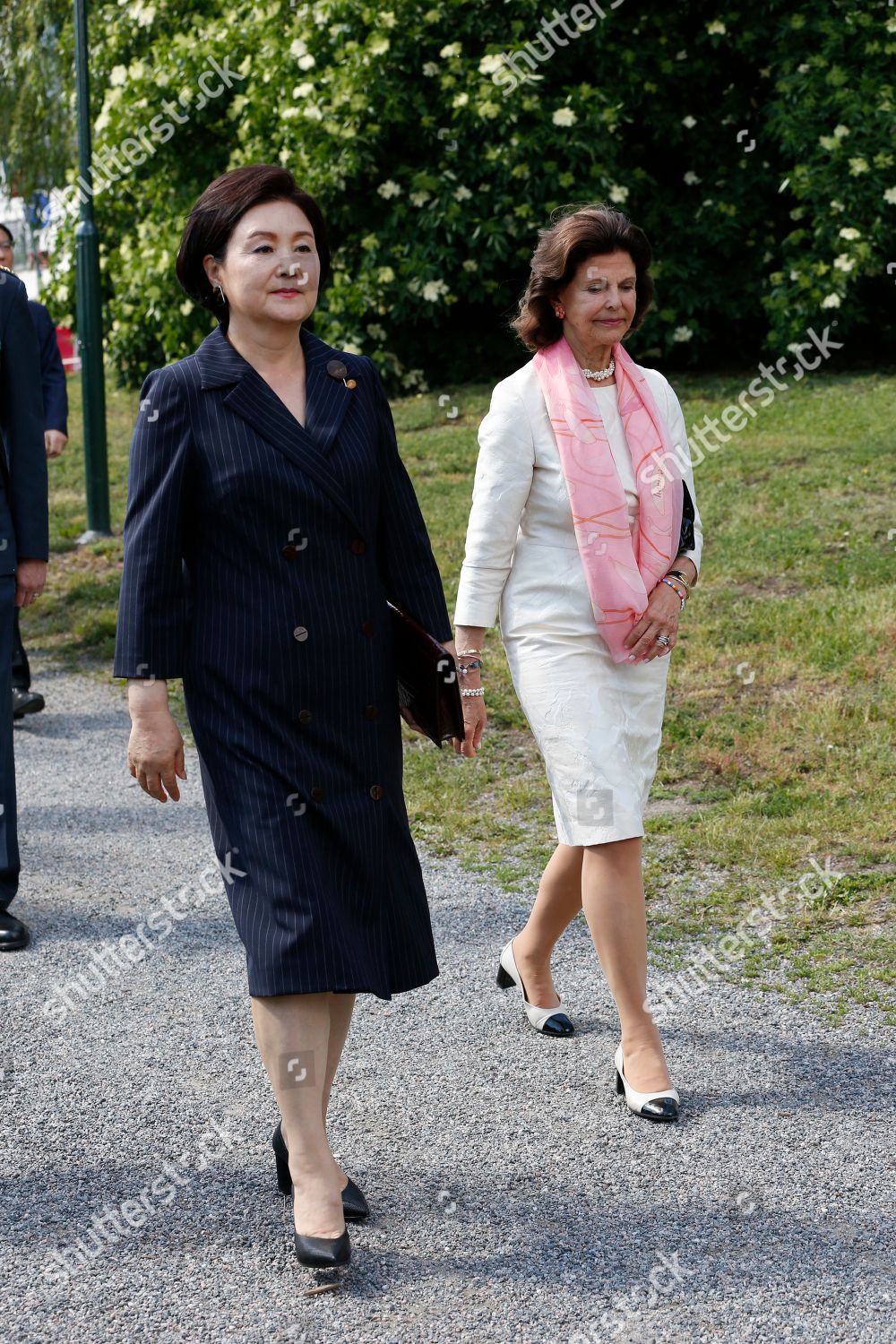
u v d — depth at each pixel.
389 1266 2.76
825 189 10.71
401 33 11.31
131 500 2.77
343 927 2.71
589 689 3.35
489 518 3.42
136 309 13.18
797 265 11.02
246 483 2.70
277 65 11.62
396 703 2.91
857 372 11.35
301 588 2.73
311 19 11.64
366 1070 3.55
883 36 10.81
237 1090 3.49
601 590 3.33
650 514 3.40
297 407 2.80
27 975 4.19
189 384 2.74
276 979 2.65
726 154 11.86
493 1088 3.46
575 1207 2.94
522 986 3.76
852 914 4.27
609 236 3.32
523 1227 2.88
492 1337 2.54
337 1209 2.74
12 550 4.34
